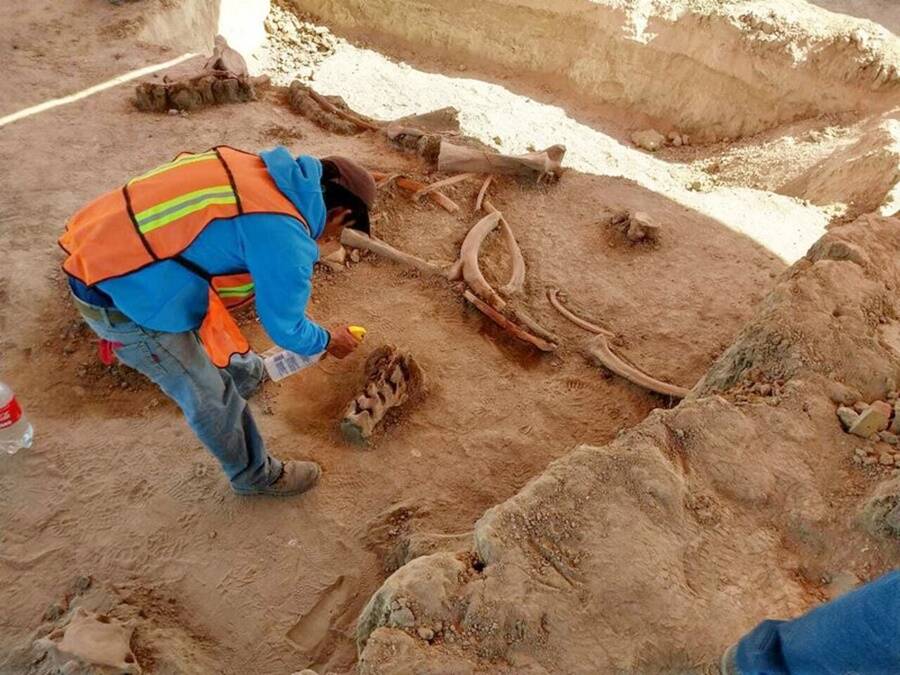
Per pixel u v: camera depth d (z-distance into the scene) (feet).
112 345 8.54
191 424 9.30
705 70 27.37
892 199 19.11
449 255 16.78
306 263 7.61
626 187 20.31
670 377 14.71
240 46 29.35
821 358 9.98
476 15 31.19
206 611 9.89
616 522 7.89
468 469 12.21
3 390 11.19
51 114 19.08
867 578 7.64
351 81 29.55
